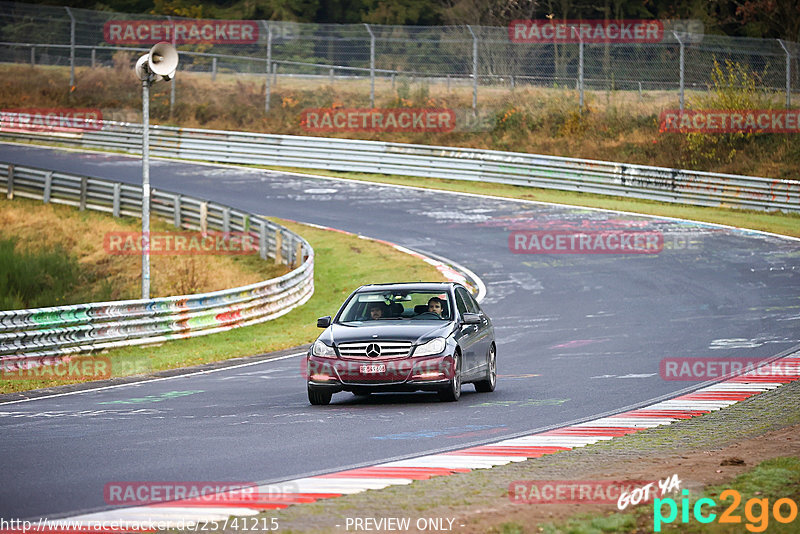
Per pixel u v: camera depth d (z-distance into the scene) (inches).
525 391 2149.4
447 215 5703.7
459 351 2003.0
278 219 5639.8
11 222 5738.2
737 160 6766.7
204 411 1945.1
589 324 3324.3
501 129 7637.8
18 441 1606.8
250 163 7308.1
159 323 3314.5
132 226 5639.8
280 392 2240.4
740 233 5123.0
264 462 1381.6
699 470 1214.9
